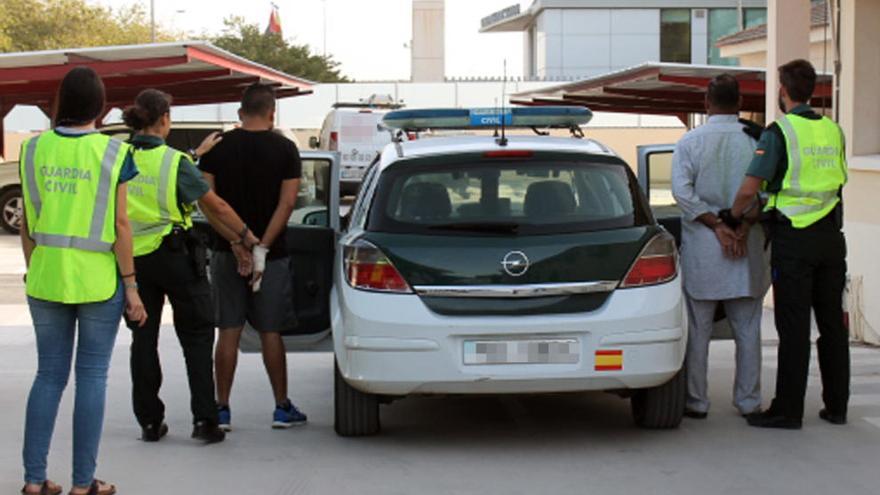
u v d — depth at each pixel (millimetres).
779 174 6891
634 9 51719
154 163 6480
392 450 6641
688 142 7090
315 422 7398
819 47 16656
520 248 6246
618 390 6781
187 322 6738
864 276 10570
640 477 6020
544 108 7809
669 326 6316
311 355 10000
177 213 6551
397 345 6176
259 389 8469
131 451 6652
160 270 6551
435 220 6375
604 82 16422
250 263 6832
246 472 6195
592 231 6352
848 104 10656
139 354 6801
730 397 7973
